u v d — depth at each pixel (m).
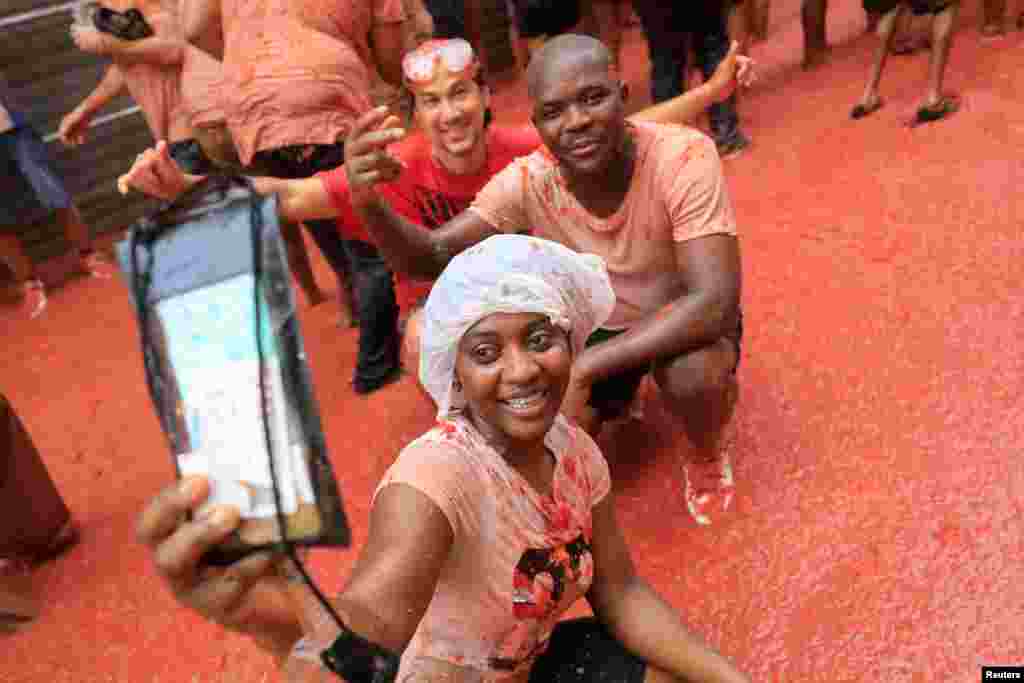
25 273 5.14
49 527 3.03
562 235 2.50
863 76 5.27
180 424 0.88
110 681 2.58
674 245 2.43
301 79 3.17
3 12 5.41
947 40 4.33
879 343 3.13
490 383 1.34
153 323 0.88
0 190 5.06
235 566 0.88
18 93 5.56
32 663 2.69
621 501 2.76
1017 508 2.41
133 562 3.01
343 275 4.02
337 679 1.01
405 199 2.75
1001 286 3.24
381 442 3.31
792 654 2.19
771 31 6.46
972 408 2.76
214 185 0.91
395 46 3.51
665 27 4.66
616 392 2.69
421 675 1.47
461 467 1.34
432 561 1.26
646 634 1.65
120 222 6.05
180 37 4.27
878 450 2.70
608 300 1.49
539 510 1.43
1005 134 4.20
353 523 2.93
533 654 1.56
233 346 0.87
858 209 3.96
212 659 2.59
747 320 3.42
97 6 4.22
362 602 1.15
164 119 4.50
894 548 2.39
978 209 3.71
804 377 3.06
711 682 1.62
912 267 3.47
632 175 2.34
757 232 4.00
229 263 0.87
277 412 0.86
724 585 2.41
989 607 2.18
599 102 2.18
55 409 4.09
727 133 4.71
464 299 1.30
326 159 3.31
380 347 3.54
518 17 5.83
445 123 2.57
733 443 2.84
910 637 2.16
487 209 2.46
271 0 3.17
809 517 2.54
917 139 4.38
